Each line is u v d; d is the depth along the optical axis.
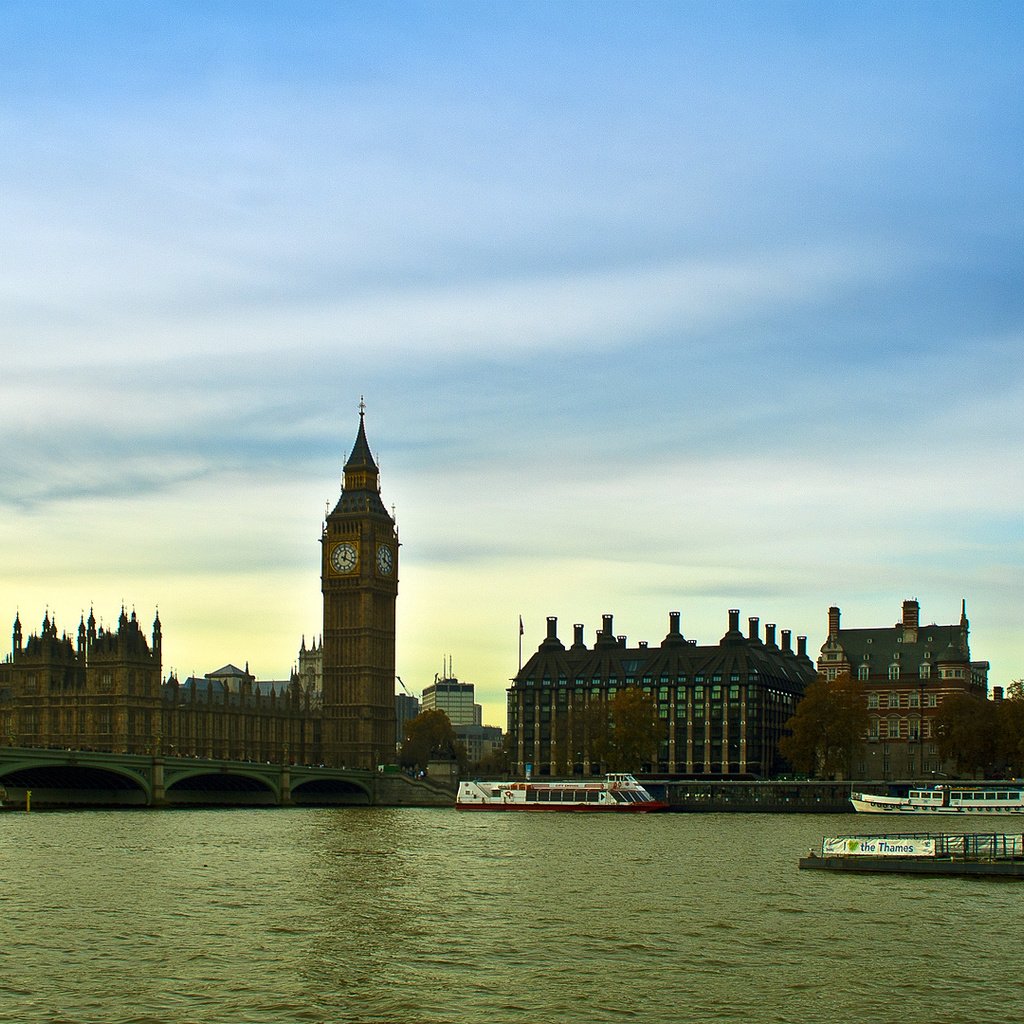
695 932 91.25
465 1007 71.62
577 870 129.62
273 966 80.25
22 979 76.62
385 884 117.75
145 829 183.38
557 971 79.31
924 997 73.56
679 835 181.75
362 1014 70.38
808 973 78.81
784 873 124.25
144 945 86.12
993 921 94.94
